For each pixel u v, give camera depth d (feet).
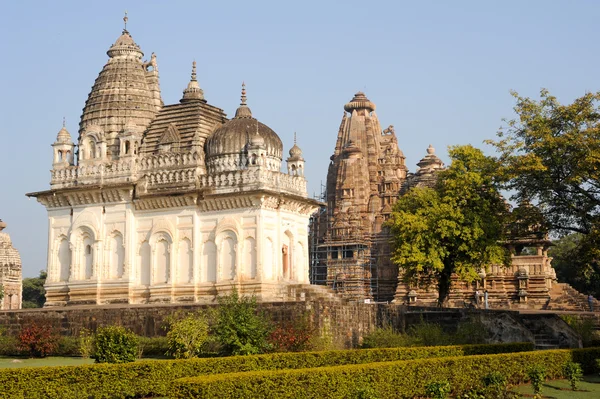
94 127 168.45
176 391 77.15
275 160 162.09
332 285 293.23
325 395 85.92
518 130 157.89
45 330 134.21
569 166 147.43
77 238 166.61
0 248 241.35
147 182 161.58
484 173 181.47
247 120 162.09
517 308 237.04
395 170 322.55
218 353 115.34
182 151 162.61
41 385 83.61
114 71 176.86
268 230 153.69
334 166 337.11
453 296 248.11
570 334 142.92
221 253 153.79
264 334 117.39
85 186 164.45
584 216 146.61
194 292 154.92
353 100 340.18
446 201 182.70
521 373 106.52
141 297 160.35
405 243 182.29
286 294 152.97
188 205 157.79
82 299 163.12
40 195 169.99
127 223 161.89
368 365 91.09
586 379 111.65
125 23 183.01
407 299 262.26
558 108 152.15
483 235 176.65
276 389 82.07
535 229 161.68
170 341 115.55
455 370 98.84
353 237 297.94
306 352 102.99
